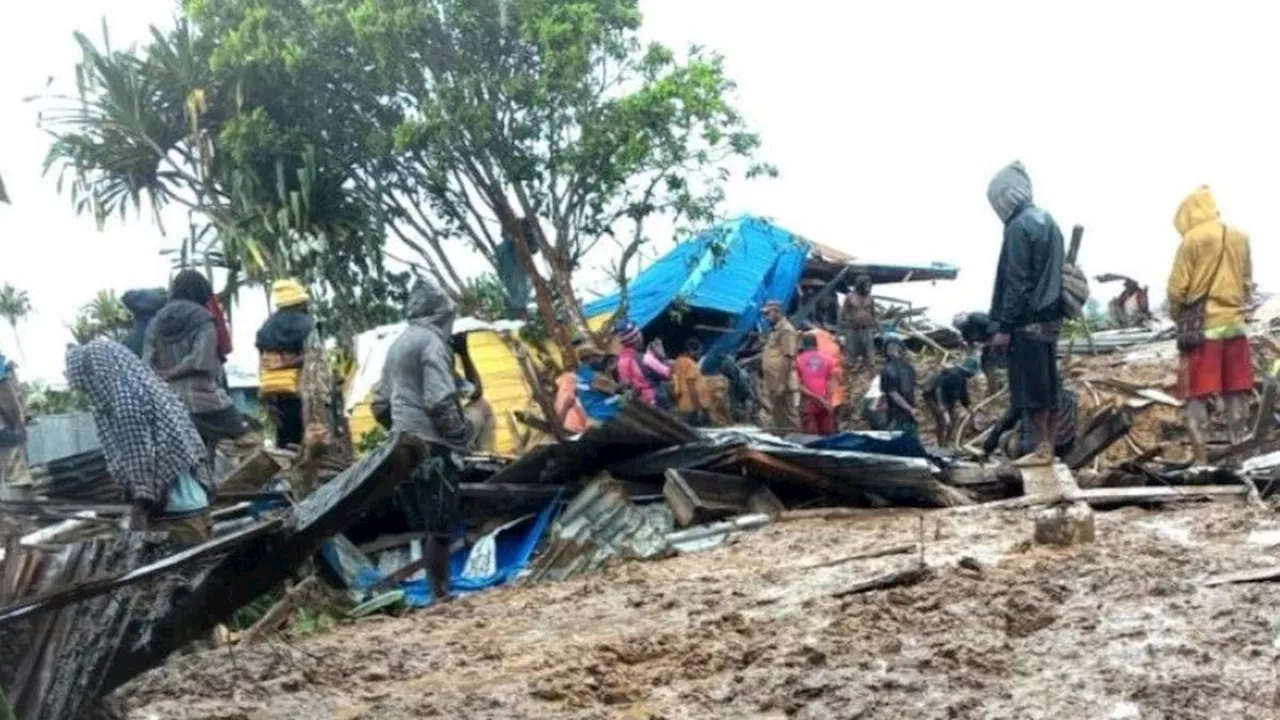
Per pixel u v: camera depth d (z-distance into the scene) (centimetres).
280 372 1202
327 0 2262
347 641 745
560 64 2202
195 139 2236
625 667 612
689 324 2764
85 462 1162
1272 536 768
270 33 2269
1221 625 572
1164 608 607
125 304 1047
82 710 470
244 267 2141
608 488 1025
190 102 2202
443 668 653
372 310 2338
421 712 562
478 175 2297
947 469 1109
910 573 706
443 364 888
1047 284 1094
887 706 508
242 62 2253
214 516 917
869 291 2503
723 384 1902
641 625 708
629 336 1658
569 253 2277
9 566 476
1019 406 1114
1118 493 962
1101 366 2202
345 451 1275
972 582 684
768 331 2616
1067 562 721
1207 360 1125
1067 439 1185
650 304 2603
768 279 2720
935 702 509
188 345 928
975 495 1095
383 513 1048
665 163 2252
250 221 2227
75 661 471
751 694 536
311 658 681
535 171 2241
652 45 2277
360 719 560
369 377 1694
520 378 1784
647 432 1057
